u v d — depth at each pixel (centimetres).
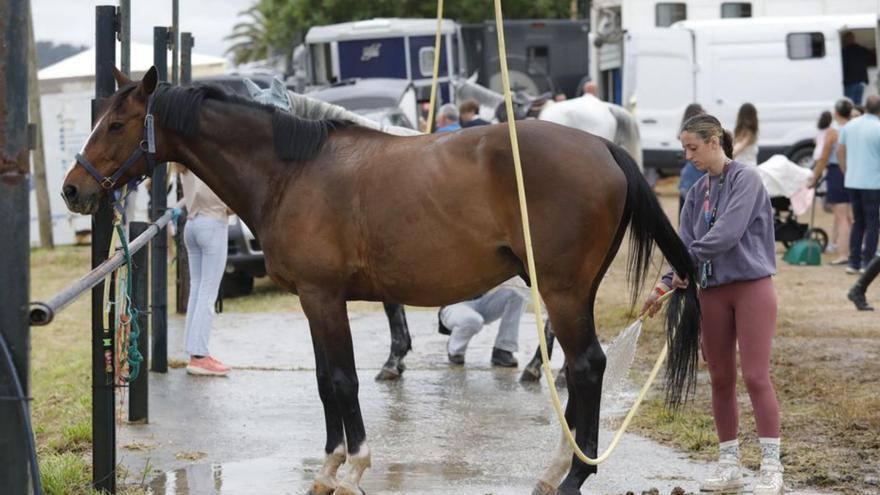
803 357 1088
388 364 1032
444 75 2917
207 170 696
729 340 680
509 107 600
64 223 2583
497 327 1329
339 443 691
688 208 699
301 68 3195
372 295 676
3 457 501
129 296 682
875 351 1112
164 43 981
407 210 644
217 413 909
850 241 1689
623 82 2664
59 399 999
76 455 768
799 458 739
